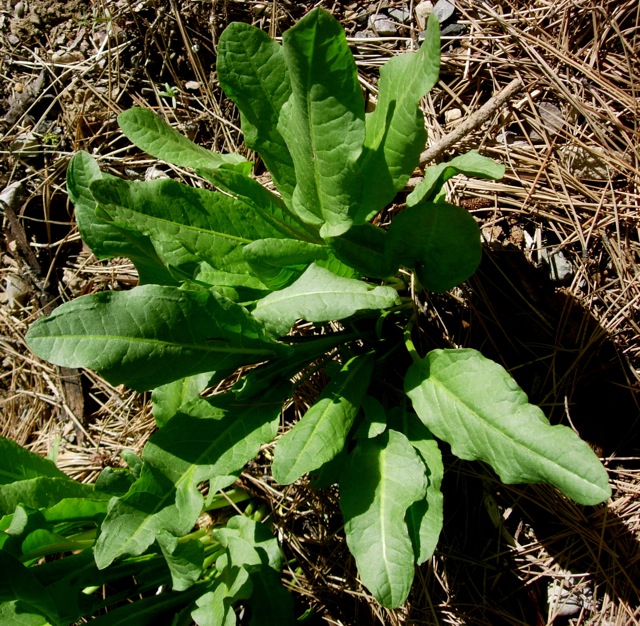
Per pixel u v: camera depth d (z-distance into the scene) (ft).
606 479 1.43
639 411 1.85
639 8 1.92
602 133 1.91
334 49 1.41
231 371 1.81
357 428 1.82
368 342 1.94
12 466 1.83
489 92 2.08
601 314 1.89
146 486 1.62
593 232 1.91
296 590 2.02
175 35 2.33
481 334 1.96
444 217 1.59
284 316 1.56
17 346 2.37
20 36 2.49
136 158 2.35
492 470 1.92
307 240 1.89
